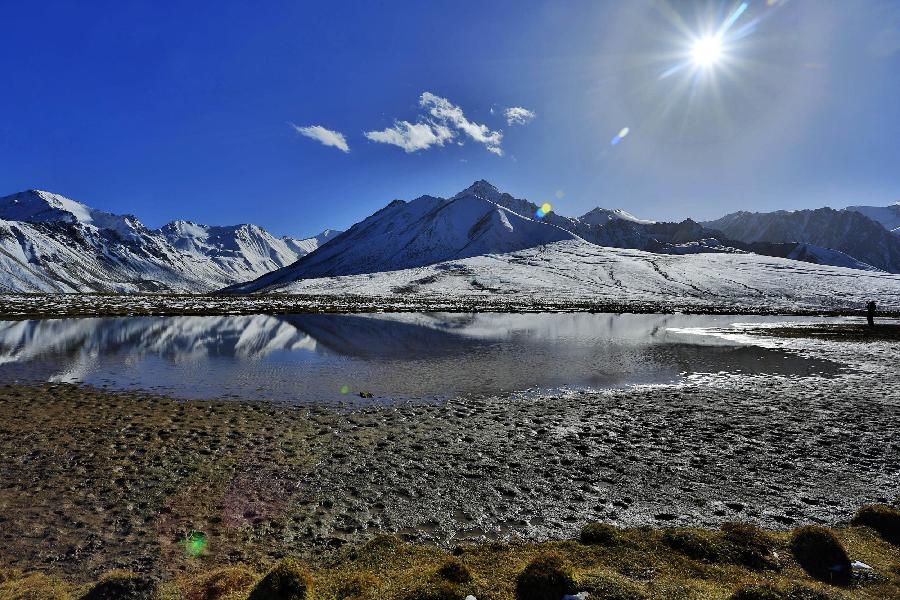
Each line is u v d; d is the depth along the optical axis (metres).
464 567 8.59
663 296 119.62
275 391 25.52
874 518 10.70
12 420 19.75
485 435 18.38
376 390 25.83
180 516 12.04
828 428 19.28
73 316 69.56
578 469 15.20
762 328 60.09
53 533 11.14
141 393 24.95
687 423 19.97
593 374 30.30
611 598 7.56
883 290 121.06
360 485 13.94
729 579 8.48
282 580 7.93
